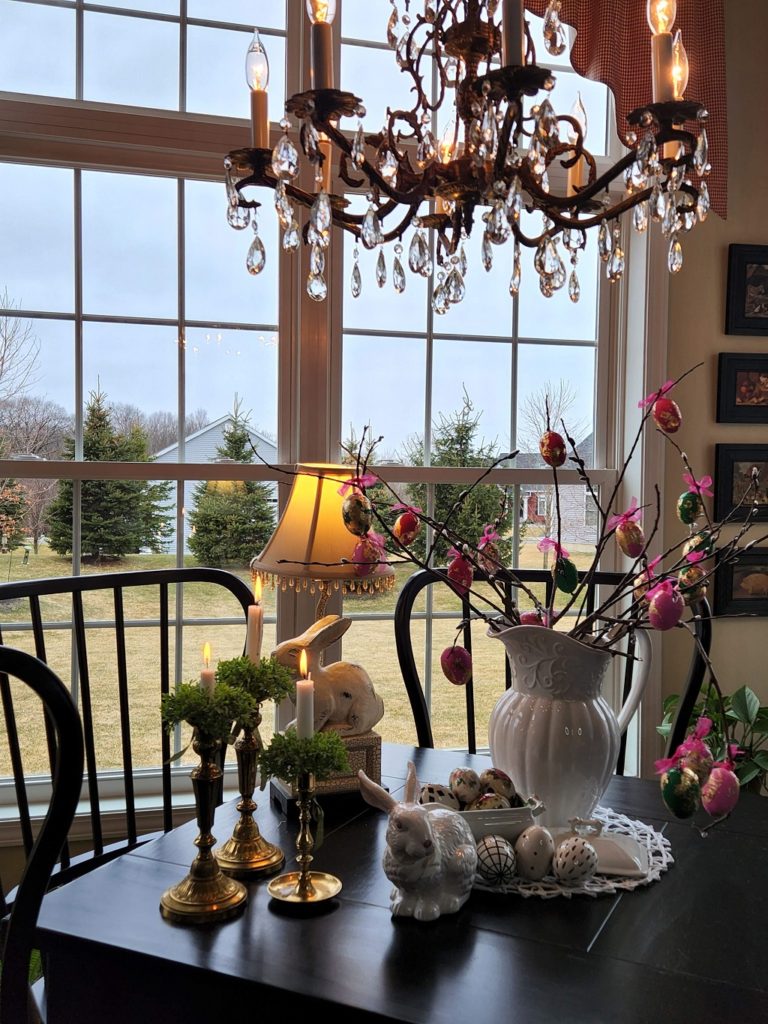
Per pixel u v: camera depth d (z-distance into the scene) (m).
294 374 2.49
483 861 1.17
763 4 2.69
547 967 1.01
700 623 1.90
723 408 2.67
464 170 1.35
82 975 1.06
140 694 2.42
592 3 2.40
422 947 1.04
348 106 1.19
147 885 1.19
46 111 2.25
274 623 2.50
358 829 1.39
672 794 0.99
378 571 1.85
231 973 0.98
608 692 2.69
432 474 2.59
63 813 1.09
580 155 1.44
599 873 1.23
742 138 2.69
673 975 1.00
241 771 1.22
